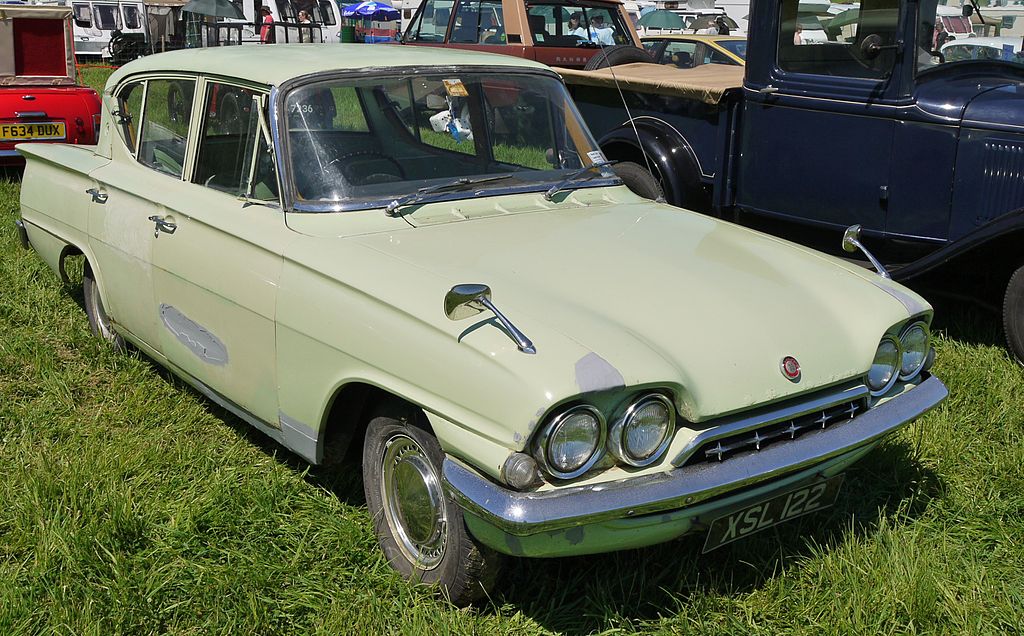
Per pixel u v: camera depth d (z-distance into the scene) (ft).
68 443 12.96
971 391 14.90
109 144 14.94
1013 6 18.71
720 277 10.52
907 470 12.53
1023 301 15.79
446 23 38.47
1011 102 16.84
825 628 9.45
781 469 9.12
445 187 11.81
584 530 8.49
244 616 9.59
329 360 10.10
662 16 62.39
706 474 8.73
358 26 77.61
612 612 9.61
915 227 17.90
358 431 11.14
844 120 18.34
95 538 10.46
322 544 10.77
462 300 8.61
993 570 10.65
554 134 13.60
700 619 9.59
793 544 10.92
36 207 16.51
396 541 10.37
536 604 9.89
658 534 8.89
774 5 18.88
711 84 20.68
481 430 8.39
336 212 11.02
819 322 10.05
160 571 10.14
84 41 76.07
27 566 10.30
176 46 63.46
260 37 57.26
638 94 22.08
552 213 12.18
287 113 11.42
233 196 11.97
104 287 14.58
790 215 19.66
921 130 17.42
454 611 9.61
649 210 12.95
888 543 10.71
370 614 9.53
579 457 8.26
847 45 18.10
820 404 9.59
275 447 13.15
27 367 15.57
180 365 13.01
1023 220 15.23
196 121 12.72
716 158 20.56
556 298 9.53
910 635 9.44
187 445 12.91
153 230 12.98
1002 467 12.69
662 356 8.79
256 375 11.34
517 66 13.58
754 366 9.16
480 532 8.74
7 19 27.53
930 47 17.81
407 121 12.27
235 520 11.13
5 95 27.43
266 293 10.87
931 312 10.83
